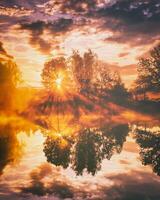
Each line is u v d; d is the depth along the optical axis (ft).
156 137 81.41
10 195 35.12
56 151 62.95
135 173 44.57
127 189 37.24
